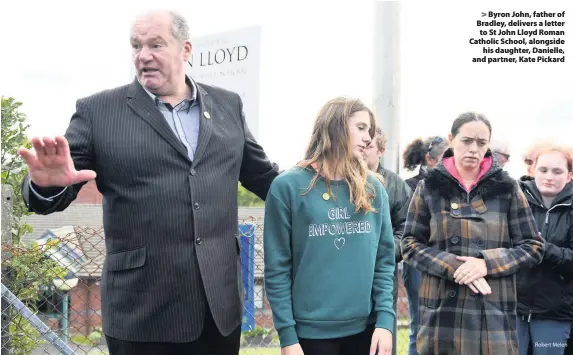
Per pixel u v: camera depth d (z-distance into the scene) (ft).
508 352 9.50
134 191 7.82
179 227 7.80
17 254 11.58
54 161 6.84
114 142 7.87
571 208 12.05
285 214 8.48
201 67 18.28
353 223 8.42
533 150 13.16
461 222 9.89
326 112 8.72
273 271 8.46
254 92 17.28
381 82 12.99
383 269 8.77
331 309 8.22
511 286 9.80
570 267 11.61
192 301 7.86
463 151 9.98
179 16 8.29
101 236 12.03
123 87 8.32
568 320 11.86
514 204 10.02
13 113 13.78
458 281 9.49
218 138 8.29
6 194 11.79
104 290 8.11
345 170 8.54
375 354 8.25
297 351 8.21
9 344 11.35
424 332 9.97
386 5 13.01
